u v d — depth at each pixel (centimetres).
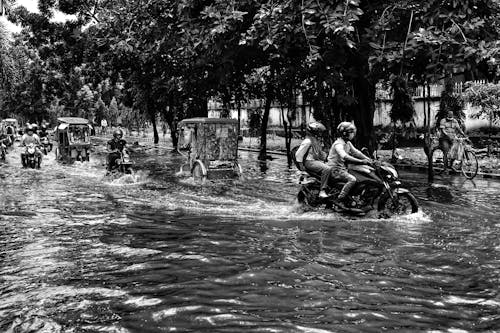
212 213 883
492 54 909
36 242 663
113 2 2200
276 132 3575
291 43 1104
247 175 1501
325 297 436
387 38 1089
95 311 408
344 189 838
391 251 602
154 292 455
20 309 416
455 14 998
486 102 1742
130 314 400
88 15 2698
